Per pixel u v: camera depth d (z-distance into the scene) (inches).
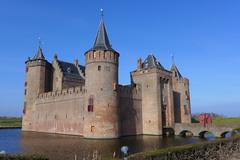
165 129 1931.6
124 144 1259.8
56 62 2330.2
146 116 1935.3
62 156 878.4
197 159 592.7
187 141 1429.6
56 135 1797.5
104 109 1579.7
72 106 1893.5
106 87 1612.9
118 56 1742.1
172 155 506.6
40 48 2369.6
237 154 816.9
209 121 1919.3
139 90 1973.4
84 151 1002.1
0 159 386.6
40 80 2271.2
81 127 1779.0
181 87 2273.6
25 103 2358.5
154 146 1193.4
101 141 1393.9
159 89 1926.7
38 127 2213.3
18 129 2618.1
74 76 2358.5
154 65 1963.6
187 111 2244.1
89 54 1669.5
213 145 686.5
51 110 2098.9
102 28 1749.5
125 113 1806.1
